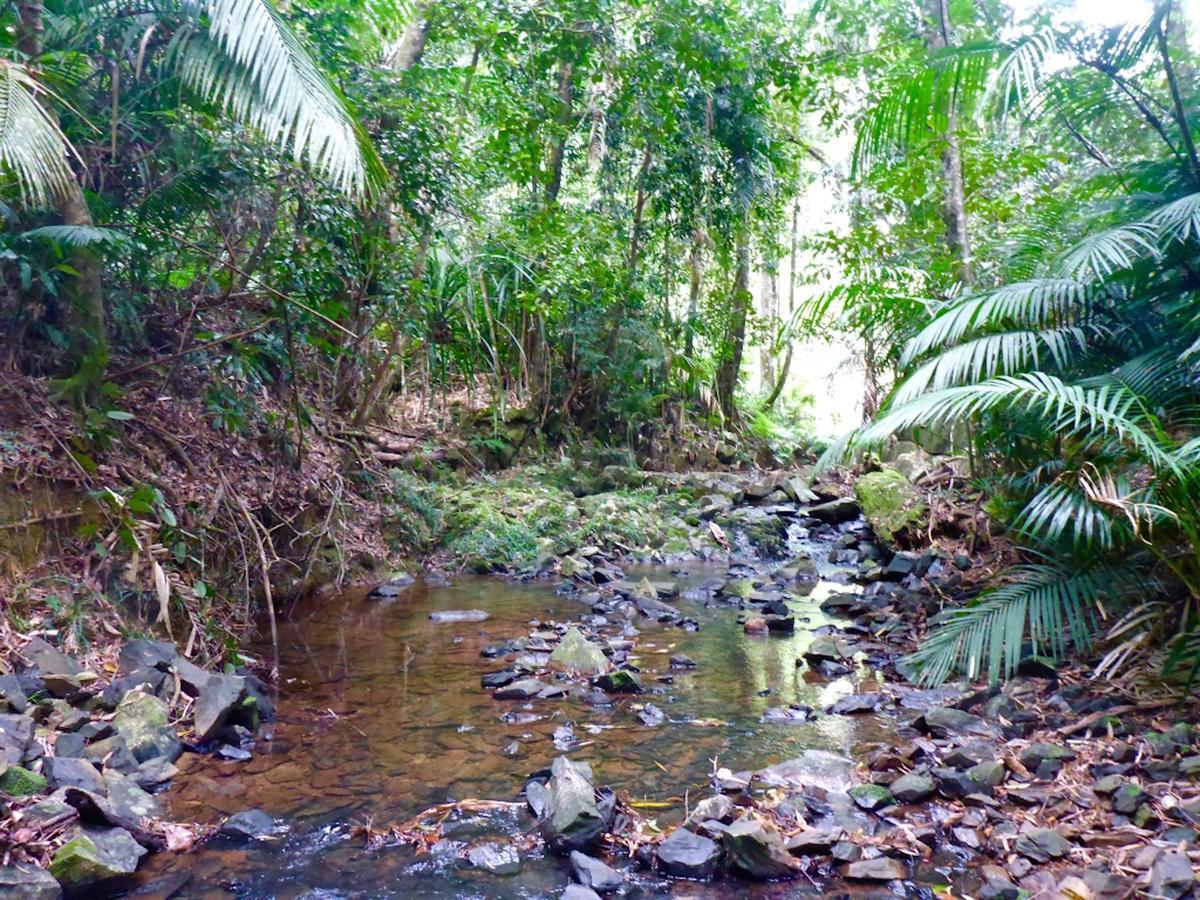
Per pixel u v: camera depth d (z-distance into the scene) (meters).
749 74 8.53
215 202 4.21
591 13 7.30
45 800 1.94
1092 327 3.39
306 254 4.87
